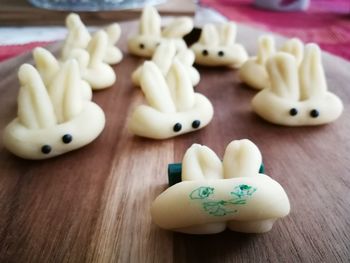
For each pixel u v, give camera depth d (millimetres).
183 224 98
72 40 207
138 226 111
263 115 169
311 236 108
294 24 339
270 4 398
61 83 141
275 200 97
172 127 151
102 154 144
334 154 148
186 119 154
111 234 108
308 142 156
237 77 218
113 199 121
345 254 103
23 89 134
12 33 283
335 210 119
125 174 133
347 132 164
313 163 142
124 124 165
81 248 103
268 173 136
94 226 110
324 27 331
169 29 237
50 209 117
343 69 221
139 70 197
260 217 97
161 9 331
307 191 127
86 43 208
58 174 132
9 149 135
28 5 315
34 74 135
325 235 109
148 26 239
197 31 250
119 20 320
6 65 209
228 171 109
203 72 224
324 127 167
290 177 134
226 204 95
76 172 133
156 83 154
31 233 108
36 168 134
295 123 165
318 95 166
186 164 109
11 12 296
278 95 166
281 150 150
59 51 233
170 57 185
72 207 118
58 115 140
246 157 109
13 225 110
